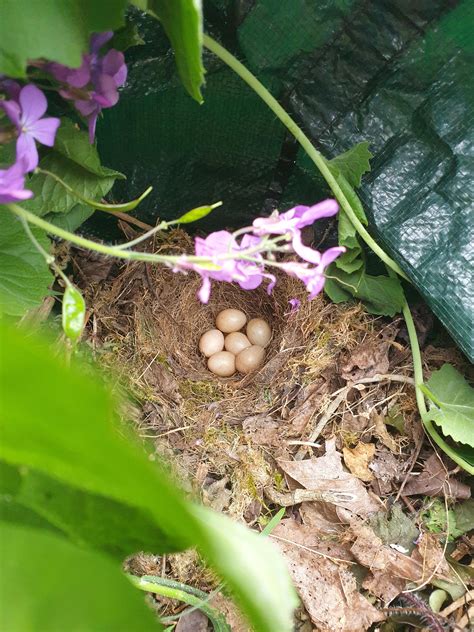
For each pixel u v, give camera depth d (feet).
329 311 0.81
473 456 0.75
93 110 0.45
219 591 0.67
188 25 0.37
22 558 0.22
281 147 0.78
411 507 0.75
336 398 0.79
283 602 0.22
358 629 0.68
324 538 0.73
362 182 0.72
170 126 0.76
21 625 0.21
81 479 0.23
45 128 0.39
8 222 0.56
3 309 0.55
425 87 0.69
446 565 0.71
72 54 0.37
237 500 0.73
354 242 0.74
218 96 0.73
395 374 0.80
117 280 0.82
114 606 0.22
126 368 0.77
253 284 0.42
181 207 0.84
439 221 0.71
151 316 0.84
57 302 0.77
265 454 0.77
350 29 0.67
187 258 0.36
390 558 0.71
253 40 0.67
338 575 0.71
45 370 0.16
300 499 0.74
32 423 0.20
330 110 0.71
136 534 0.30
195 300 0.93
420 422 0.78
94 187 0.60
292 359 0.81
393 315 0.80
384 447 0.78
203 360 0.95
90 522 0.30
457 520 0.74
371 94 0.70
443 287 0.71
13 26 0.36
